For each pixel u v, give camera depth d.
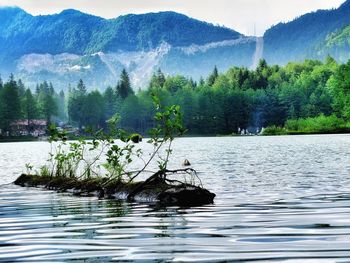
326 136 152.62
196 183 29.89
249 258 11.21
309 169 38.44
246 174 35.44
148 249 12.30
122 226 15.70
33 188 29.39
